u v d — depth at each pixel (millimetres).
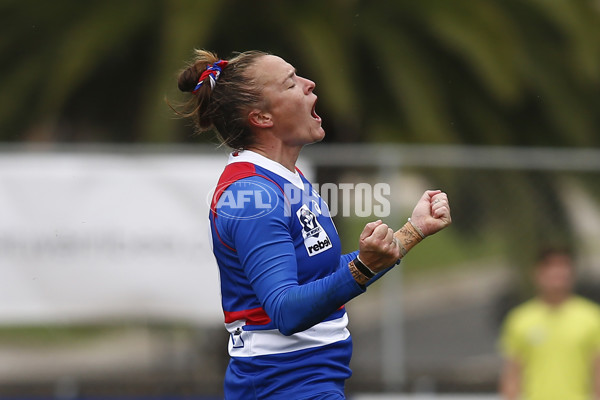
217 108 8023
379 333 20250
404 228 7258
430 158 19734
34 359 20219
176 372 20656
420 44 23828
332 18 22578
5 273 18031
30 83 23016
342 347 8031
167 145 20656
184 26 20891
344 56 22047
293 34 22359
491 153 20078
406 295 20344
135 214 18172
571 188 20828
